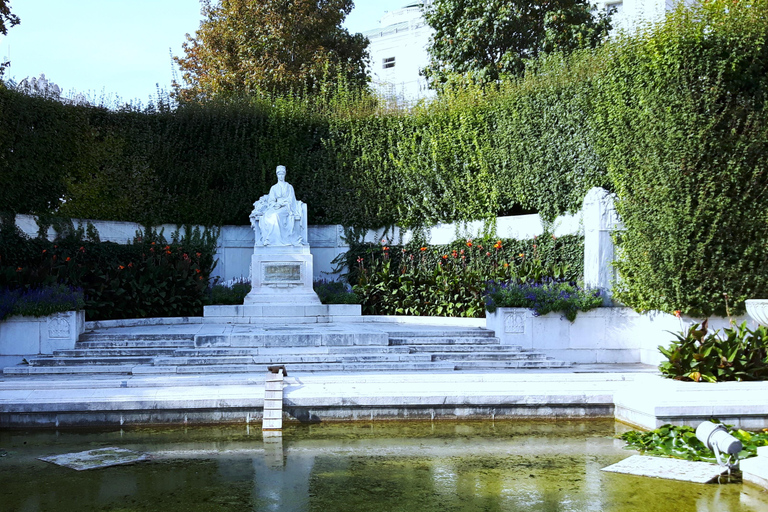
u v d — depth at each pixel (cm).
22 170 1775
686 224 1338
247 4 2884
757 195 1334
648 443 868
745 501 672
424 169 2086
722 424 877
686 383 966
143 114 2097
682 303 1345
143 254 1836
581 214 1641
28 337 1348
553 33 2573
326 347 1357
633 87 1470
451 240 2039
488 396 1022
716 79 1350
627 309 1473
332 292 1955
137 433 942
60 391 1005
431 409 1020
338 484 724
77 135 1931
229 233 2177
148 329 1548
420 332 1480
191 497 680
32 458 816
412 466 792
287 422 1005
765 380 1014
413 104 2266
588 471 774
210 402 989
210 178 2141
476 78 2658
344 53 3189
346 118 2223
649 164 1395
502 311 1444
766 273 1330
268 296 1841
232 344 1352
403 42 3859
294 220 1933
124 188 2023
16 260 1658
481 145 1984
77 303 1415
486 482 733
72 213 1900
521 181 1856
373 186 2153
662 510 647
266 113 2223
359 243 2134
